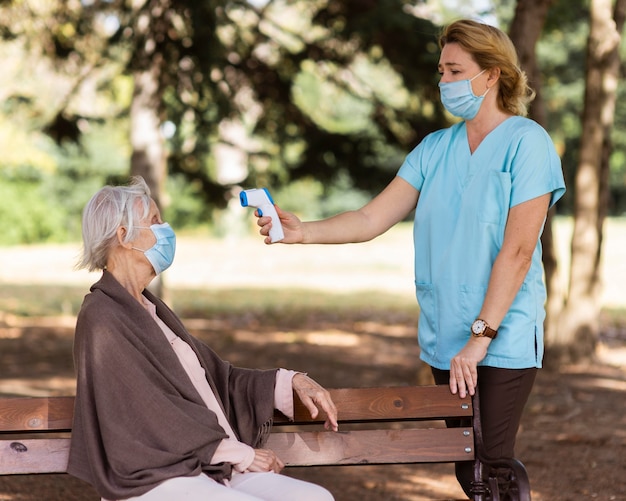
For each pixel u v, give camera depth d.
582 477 5.72
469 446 3.54
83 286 20.00
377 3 10.83
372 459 3.51
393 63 11.61
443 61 3.48
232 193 13.30
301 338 12.72
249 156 12.98
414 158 3.70
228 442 3.15
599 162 10.14
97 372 3.03
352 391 3.51
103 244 3.22
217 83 10.52
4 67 14.45
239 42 11.40
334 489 5.53
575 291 10.23
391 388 3.53
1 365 10.18
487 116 3.51
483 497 3.46
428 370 8.86
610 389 8.84
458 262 3.49
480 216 3.44
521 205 3.36
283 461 3.46
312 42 11.98
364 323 14.74
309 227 3.53
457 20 3.49
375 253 31.05
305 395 3.36
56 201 32.66
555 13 12.87
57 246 31.81
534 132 3.41
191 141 12.70
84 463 3.07
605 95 10.01
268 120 12.77
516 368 3.44
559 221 39.50
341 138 12.71
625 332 12.97
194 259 28.08
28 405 3.24
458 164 3.54
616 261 25.69
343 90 12.58
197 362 3.33
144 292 3.38
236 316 15.39
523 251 3.36
